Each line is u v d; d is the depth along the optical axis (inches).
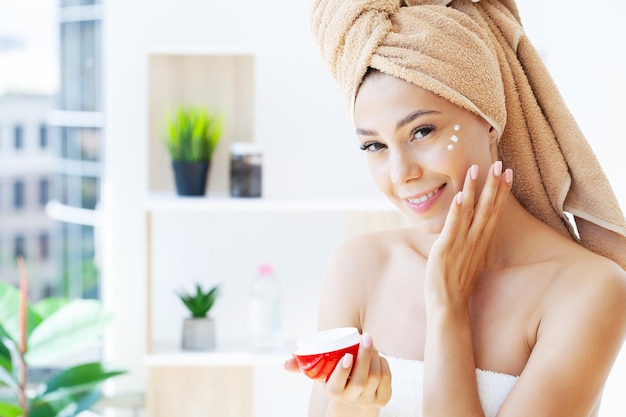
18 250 218.2
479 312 55.8
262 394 128.7
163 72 124.5
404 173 53.1
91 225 140.3
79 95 140.4
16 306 127.6
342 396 50.7
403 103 52.4
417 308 59.2
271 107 126.8
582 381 51.6
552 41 109.8
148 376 120.7
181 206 114.9
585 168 56.3
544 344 52.7
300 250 128.3
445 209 54.4
